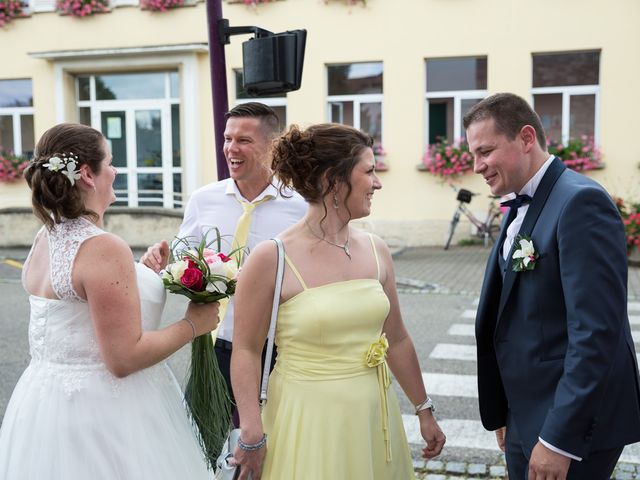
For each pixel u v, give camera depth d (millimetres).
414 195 14875
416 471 4168
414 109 14742
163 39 15789
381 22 14758
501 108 2391
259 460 2299
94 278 2258
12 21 16469
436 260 12844
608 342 2115
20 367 6449
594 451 2232
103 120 16594
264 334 2365
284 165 2338
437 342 7121
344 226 2410
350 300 2303
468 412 5125
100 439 2334
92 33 16141
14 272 12492
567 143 13992
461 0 14352
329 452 2254
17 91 16812
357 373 2324
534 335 2330
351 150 2305
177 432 2543
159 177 16422
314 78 15156
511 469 2512
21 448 2367
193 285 2475
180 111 15875
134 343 2293
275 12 15180
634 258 11805
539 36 14062
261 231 3467
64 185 2295
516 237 2365
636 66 13664
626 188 13812
